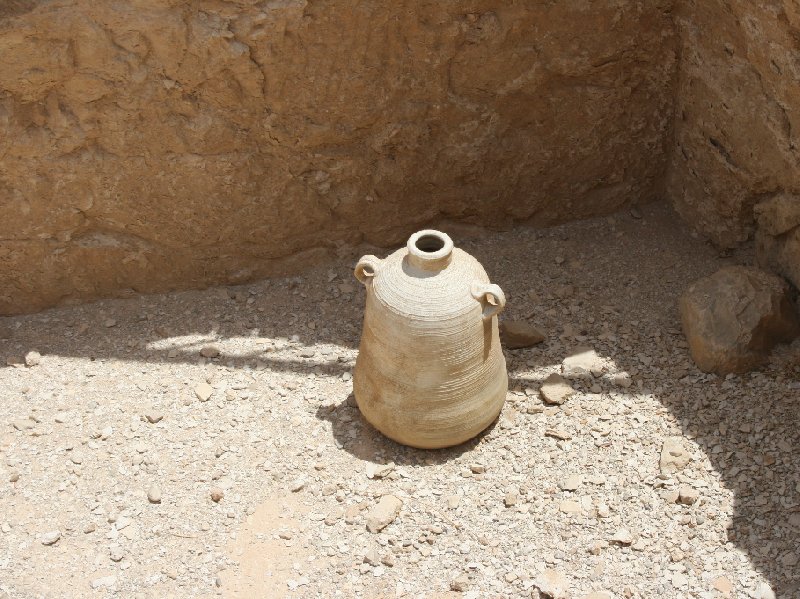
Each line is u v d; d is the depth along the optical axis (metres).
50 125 2.46
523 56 2.62
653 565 2.15
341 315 2.77
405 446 2.42
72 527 2.25
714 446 2.37
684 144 2.85
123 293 2.82
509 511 2.27
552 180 2.90
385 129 2.67
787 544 2.15
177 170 2.60
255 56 2.45
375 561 2.17
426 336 2.17
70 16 2.30
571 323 2.70
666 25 2.67
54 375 2.61
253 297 2.83
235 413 2.50
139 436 2.45
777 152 2.48
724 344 2.48
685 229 2.94
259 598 2.11
